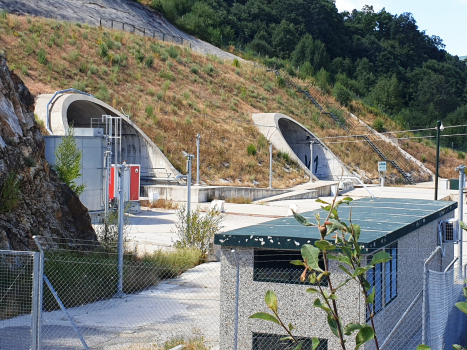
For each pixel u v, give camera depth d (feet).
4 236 41.93
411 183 214.28
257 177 149.89
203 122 160.66
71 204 54.19
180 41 256.32
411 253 31.73
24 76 138.51
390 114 346.13
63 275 40.47
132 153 136.77
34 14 203.72
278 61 290.97
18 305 36.40
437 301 24.44
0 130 48.98
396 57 431.43
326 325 24.56
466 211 106.83
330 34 418.10
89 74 157.07
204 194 117.91
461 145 335.06
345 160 204.64
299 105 228.02
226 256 26.05
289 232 26.23
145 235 73.51
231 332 25.93
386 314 27.32
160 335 33.06
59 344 30.53
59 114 116.26
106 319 36.32
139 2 280.92
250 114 185.37
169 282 48.70
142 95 162.40
